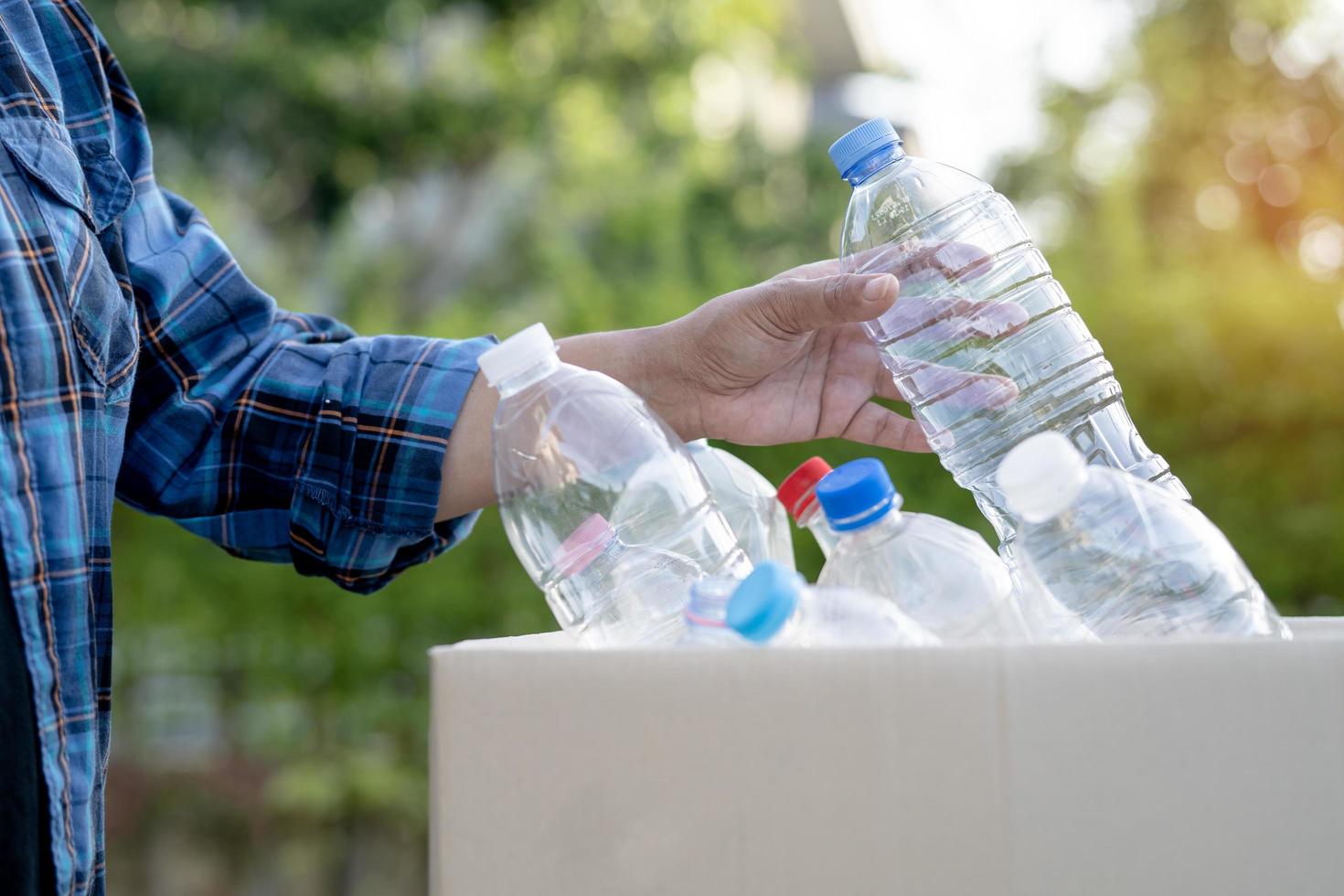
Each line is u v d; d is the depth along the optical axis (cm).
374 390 114
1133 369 320
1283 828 68
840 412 118
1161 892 67
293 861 376
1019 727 69
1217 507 314
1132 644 69
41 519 85
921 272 115
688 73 641
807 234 662
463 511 116
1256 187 524
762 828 70
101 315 95
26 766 81
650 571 91
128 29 562
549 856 72
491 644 80
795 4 768
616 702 72
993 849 68
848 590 78
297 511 113
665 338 112
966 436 113
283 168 596
